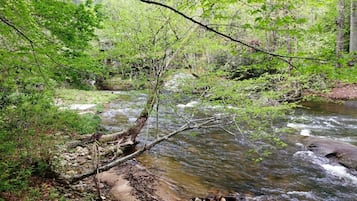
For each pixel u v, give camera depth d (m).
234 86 5.74
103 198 5.17
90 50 6.60
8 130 4.71
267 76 5.74
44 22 4.89
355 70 2.74
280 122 10.73
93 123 9.18
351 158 7.11
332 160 7.37
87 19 5.50
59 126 5.51
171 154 7.97
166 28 6.43
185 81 6.11
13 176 4.47
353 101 14.22
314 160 7.48
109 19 6.89
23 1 3.95
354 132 9.74
